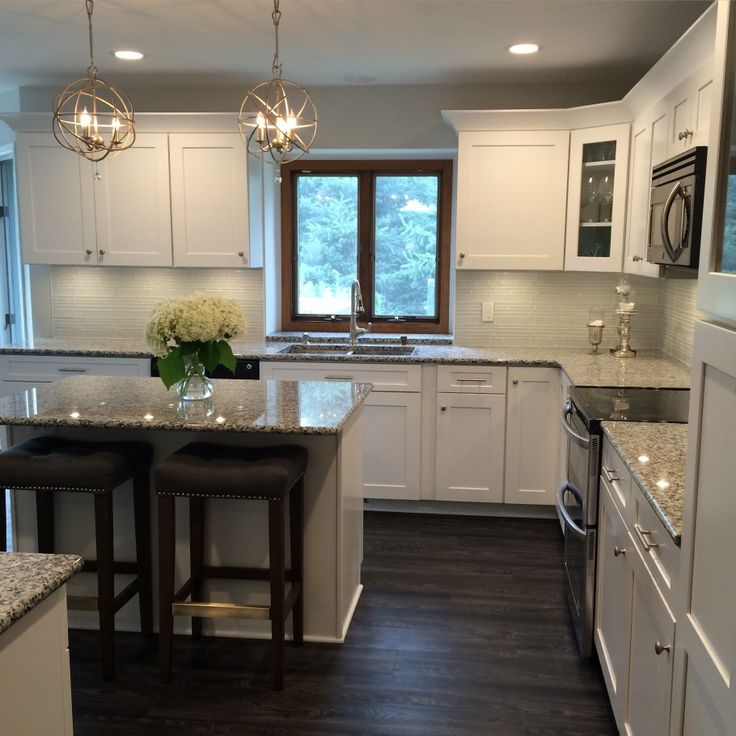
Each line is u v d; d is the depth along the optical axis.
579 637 2.94
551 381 4.25
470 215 4.48
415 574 3.63
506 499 4.39
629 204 4.09
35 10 3.31
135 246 4.76
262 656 2.89
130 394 3.17
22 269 5.64
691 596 1.47
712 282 1.33
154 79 4.61
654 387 3.38
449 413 4.37
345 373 4.41
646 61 4.09
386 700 2.60
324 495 2.90
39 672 1.44
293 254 5.30
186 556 3.00
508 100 4.66
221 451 2.78
